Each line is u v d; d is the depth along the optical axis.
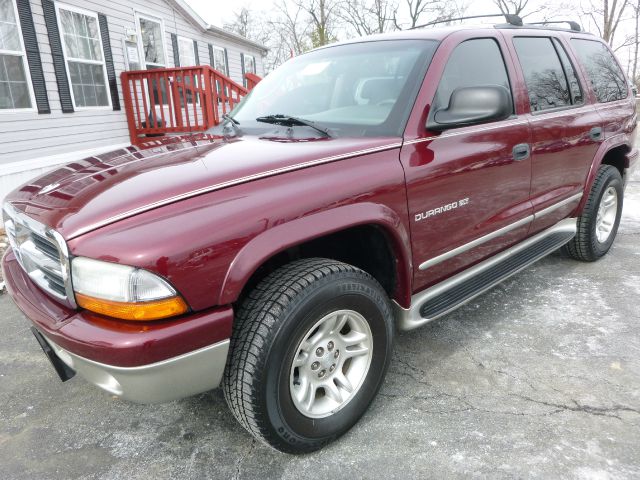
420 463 2.02
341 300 1.98
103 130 8.59
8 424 2.39
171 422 2.36
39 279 1.96
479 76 2.73
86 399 2.57
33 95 7.09
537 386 2.49
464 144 2.49
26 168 6.97
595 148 3.60
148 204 1.69
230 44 14.30
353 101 2.58
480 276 2.86
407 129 2.29
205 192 1.75
